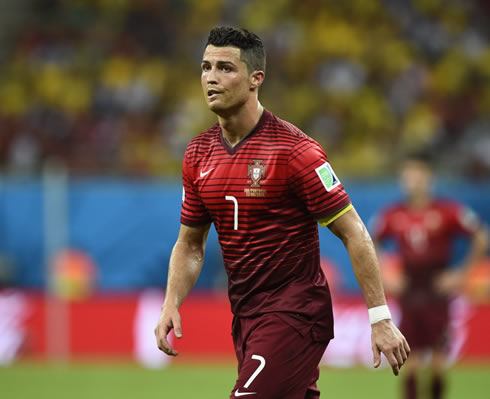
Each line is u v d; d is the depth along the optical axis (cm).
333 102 5506
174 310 1432
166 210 3875
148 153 5206
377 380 3353
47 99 5494
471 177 5075
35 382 3278
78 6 5994
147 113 5469
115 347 3831
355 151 5253
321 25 5875
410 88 5625
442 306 2703
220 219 1383
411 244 2728
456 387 3161
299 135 1340
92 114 5425
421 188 2738
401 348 1280
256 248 1356
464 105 5603
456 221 2716
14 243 3838
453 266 3809
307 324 1348
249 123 1349
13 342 3828
